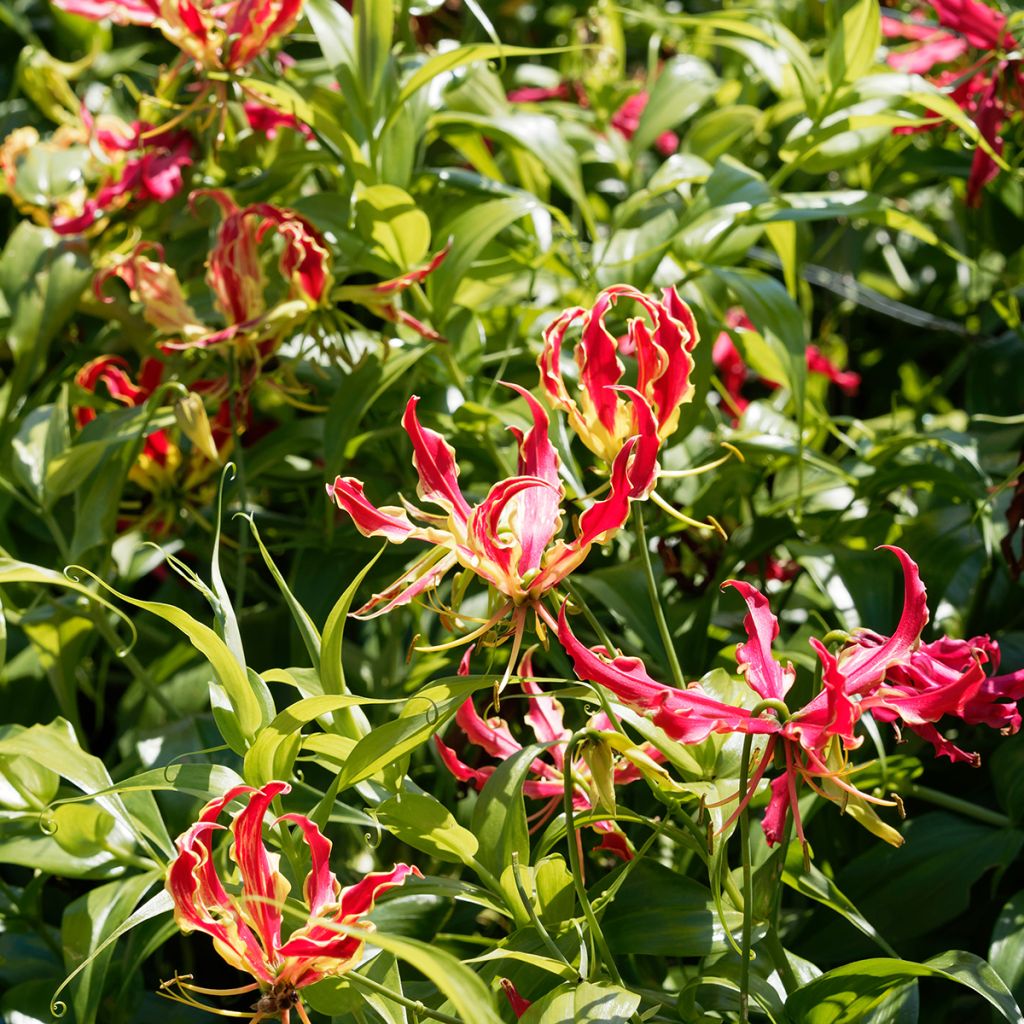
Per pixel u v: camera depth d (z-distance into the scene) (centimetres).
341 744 116
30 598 202
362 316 237
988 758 181
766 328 170
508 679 108
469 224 177
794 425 207
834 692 98
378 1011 108
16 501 214
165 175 202
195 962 183
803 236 243
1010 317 228
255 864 100
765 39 184
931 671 105
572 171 196
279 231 162
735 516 210
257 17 179
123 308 217
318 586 185
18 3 317
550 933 119
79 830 140
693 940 121
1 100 316
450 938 144
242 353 172
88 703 233
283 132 223
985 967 112
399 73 199
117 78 222
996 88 200
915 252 308
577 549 111
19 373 209
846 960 153
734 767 123
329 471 168
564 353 202
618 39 263
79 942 132
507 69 287
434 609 116
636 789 165
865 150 191
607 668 102
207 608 211
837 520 191
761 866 124
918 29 238
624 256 197
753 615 108
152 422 176
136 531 190
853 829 172
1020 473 170
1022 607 194
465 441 188
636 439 109
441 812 117
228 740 119
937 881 154
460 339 186
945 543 183
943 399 268
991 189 248
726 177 182
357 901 99
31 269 212
